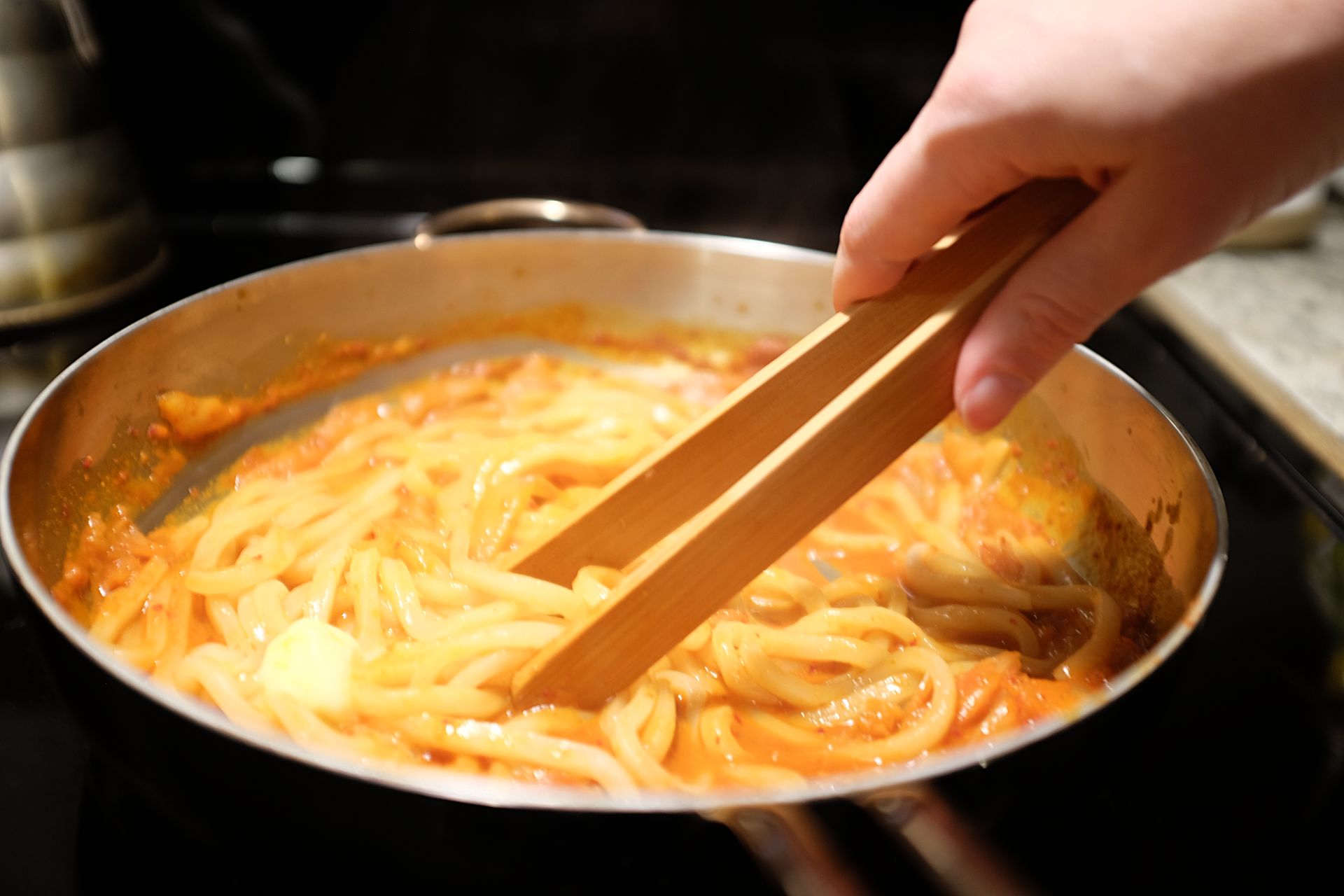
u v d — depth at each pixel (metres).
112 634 0.46
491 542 0.51
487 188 0.77
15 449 0.44
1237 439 0.56
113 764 0.39
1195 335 0.62
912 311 0.44
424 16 0.72
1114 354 0.61
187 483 0.53
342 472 0.55
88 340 0.59
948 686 0.45
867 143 0.78
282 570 0.49
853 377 0.45
